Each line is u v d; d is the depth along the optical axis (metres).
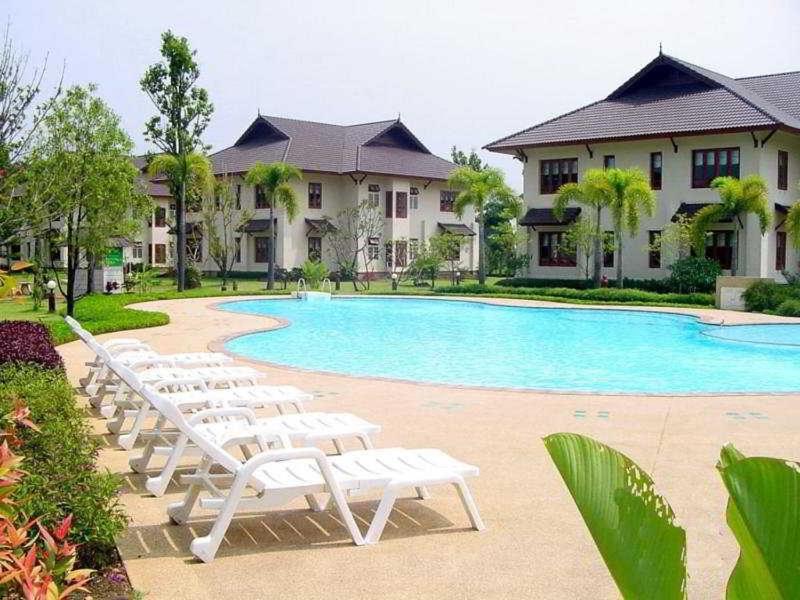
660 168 32.66
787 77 36.75
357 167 42.78
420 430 8.16
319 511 5.53
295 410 9.09
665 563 1.95
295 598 4.14
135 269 36.44
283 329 19.19
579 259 34.47
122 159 19.66
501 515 5.49
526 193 36.25
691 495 5.97
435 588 4.29
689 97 33.41
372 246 43.94
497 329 21.14
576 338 19.36
